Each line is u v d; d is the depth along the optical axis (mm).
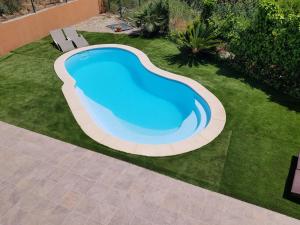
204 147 11078
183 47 18859
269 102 13664
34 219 8461
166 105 14766
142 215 8570
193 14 21531
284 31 13477
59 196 9148
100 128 12141
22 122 12469
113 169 10117
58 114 12977
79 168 10156
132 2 25281
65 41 19844
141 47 19750
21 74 16438
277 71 14727
